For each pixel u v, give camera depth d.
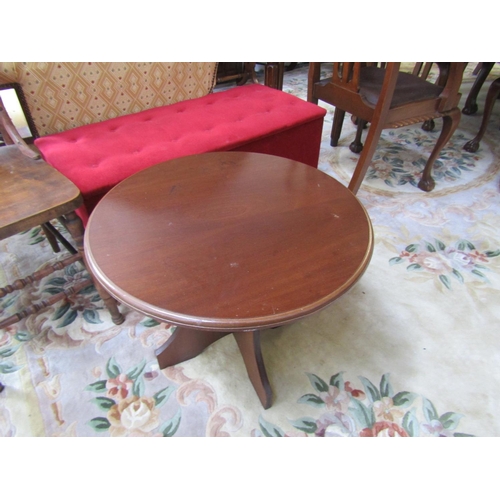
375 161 1.96
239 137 1.31
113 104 1.53
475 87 2.32
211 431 0.90
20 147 1.04
